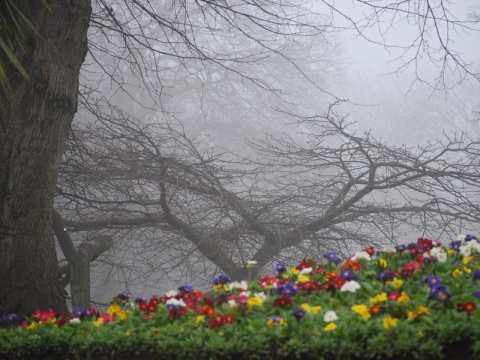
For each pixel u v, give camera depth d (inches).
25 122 317.7
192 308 217.0
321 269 247.1
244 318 199.6
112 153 589.6
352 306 193.8
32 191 317.7
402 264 239.5
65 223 596.1
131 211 598.5
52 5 332.5
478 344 161.0
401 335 169.5
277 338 183.3
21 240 314.0
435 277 195.5
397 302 188.7
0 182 311.9
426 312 179.0
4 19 256.7
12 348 216.7
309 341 177.9
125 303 241.9
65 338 213.3
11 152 314.7
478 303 185.3
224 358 185.6
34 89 320.8
